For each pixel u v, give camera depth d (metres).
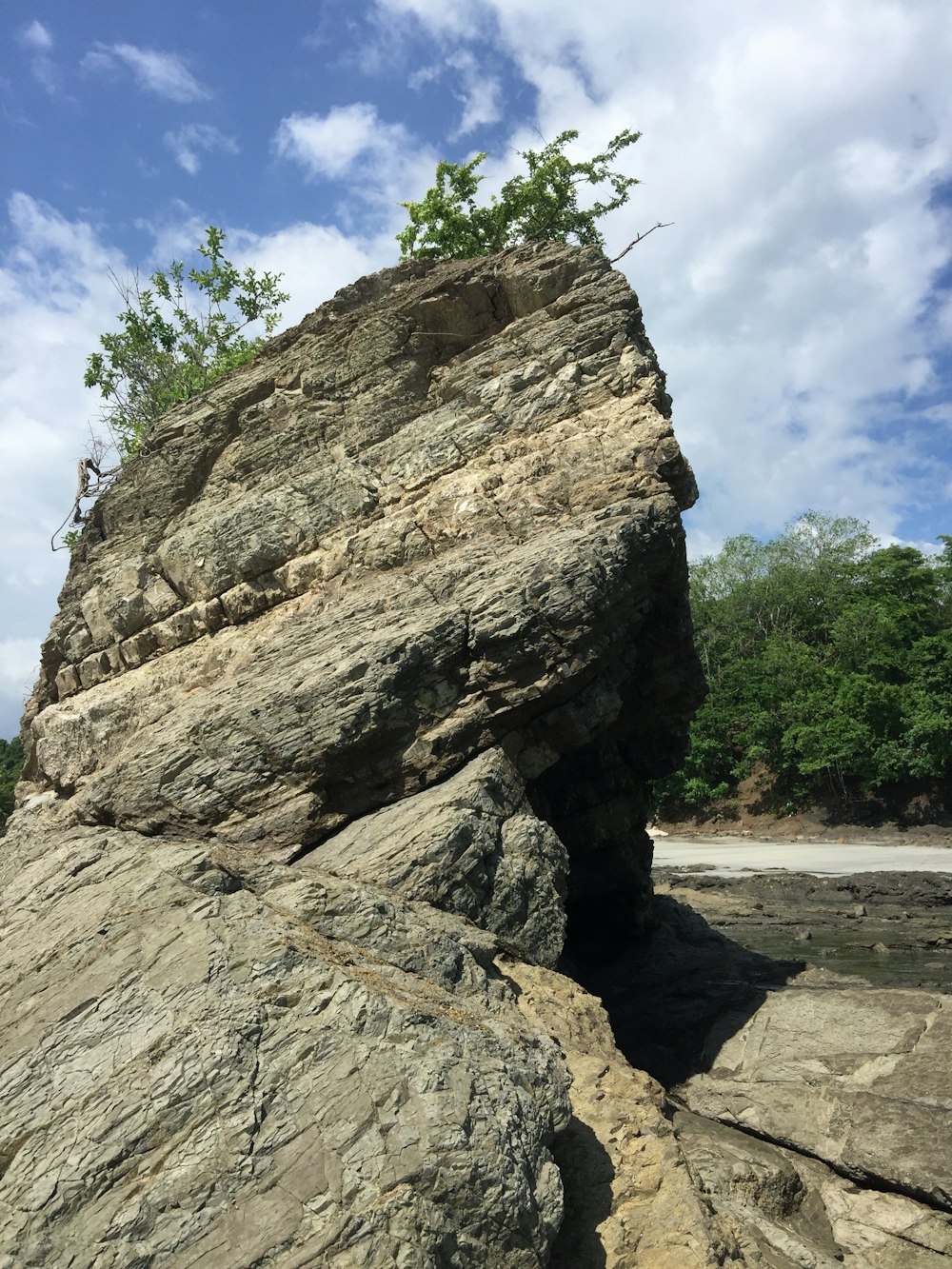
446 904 10.66
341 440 15.66
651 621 16.47
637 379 14.49
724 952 18.23
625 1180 8.03
